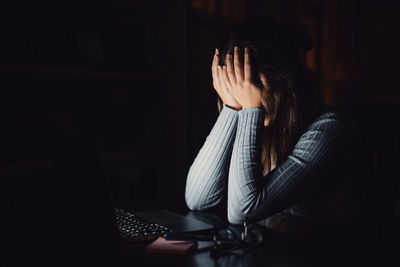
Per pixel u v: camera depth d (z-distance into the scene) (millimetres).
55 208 754
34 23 2250
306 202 1175
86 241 743
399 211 1571
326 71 4785
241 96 1146
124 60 2477
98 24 2391
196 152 3029
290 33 1155
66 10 2195
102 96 2596
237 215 1035
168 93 2814
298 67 1148
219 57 1228
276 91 1119
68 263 742
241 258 762
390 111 1606
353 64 4934
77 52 2193
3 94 2119
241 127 1104
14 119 2166
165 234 851
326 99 4848
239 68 1124
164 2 2779
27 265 763
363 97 5137
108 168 2537
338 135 1111
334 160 1094
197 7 3084
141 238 884
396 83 4887
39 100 2287
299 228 977
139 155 2740
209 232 959
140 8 2703
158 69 2764
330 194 1161
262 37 1124
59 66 2051
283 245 841
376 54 5035
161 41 2773
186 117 2828
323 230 952
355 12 5086
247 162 1046
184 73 2805
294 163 1073
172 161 2836
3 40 1886
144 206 1265
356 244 838
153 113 2775
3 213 808
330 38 4809
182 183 2854
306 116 1167
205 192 1219
